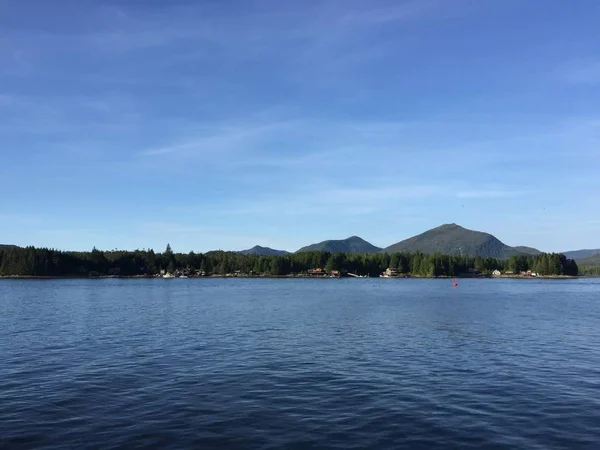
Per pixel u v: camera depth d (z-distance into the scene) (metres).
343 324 63.81
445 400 27.56
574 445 21.05
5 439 21.39
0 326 61.50
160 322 66.19
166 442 21.09
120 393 28.81
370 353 41.97
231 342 47.97
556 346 45.94
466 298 123.44
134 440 21.30
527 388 30.22
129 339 49.97
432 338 51.00
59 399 27.50
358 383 31.38
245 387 30.25
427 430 22.75
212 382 31.52
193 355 40.88
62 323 64.94
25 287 194.00
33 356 40.53
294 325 62.62
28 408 25.86
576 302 109.12
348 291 164.12
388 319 70.38
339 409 25.88
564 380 32.38
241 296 132.75
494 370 35.34
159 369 35.34
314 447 20.69
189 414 24.89
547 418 24.52
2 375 33.56
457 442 21.31
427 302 107.38
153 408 25.86
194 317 73.38
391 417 24.58
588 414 25.16
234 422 23.70
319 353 41.94
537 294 145.88
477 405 26.64
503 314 78.62
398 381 31.95
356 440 21.50
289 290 171.88
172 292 156.12
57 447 20.50
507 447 20.80
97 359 39.12
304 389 29.84
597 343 47.81
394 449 20.55
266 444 20.97
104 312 82.38
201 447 20.59
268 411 25.45
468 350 43.66
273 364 37.22
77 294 142.62
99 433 22.14
